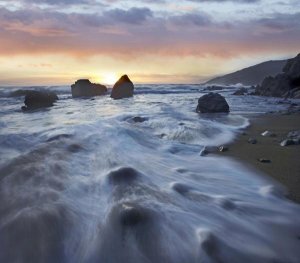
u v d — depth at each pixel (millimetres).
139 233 3521
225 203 4359
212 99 16562
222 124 11891
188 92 44281
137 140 8234
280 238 3543
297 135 9352
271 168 6137
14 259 3174
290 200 4582
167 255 3205
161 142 8344
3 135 8680
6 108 20828
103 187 4734
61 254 3238
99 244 3367
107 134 8500
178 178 5379
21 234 3498
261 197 4664
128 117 13734
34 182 4871
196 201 4387
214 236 3475
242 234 3590
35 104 20094
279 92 33156
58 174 5238
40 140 8133
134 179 5098
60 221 3738
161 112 16000
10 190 4570
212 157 7035
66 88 49406
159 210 3986
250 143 8531
